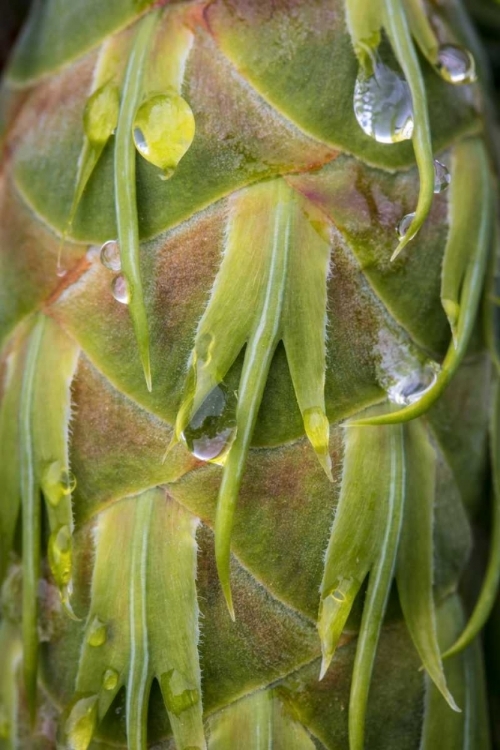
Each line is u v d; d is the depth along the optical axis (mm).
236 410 84
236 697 86
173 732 86
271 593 86
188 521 86
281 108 86
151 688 87
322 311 85
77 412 87
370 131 86
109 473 87
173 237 86
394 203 87
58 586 87
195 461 86
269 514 85
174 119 85
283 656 86
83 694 87
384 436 87
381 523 87
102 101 87
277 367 85
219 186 85
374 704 88
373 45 86
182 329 85
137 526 86
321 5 87
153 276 85
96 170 87
